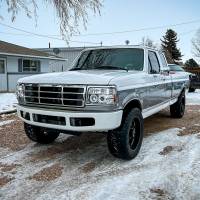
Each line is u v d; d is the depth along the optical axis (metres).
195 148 5.23
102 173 4.18
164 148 5.27
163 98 6.46
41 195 3.53
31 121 4.65
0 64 19.09
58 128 4.36
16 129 6.79
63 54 33.78
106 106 4.09
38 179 4.00
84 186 3.76
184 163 4.49
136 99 4.83
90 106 4.14
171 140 5.80
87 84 4.14
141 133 4.90
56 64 33.06
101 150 5.29
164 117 8.41
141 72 5.25
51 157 4.91
